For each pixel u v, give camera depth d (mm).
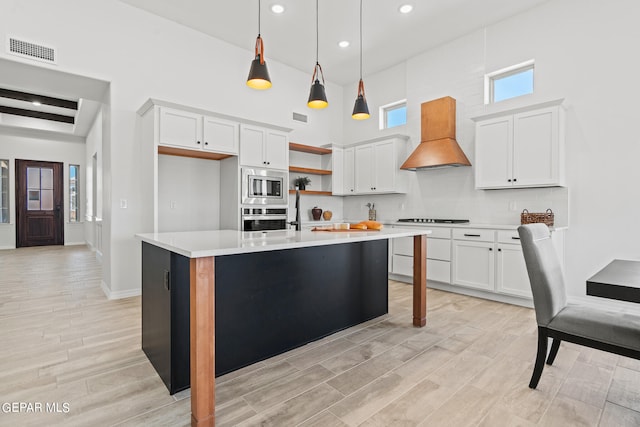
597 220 3359
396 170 4922
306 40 4523
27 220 8023
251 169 4293
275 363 2193
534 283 1851
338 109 6172
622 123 3223
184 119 3740
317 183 5746
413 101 5004
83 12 3498
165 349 1890
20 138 7836
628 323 1637
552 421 1593
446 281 4039
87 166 8156
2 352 2318
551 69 3658
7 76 3496
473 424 1573
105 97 4008
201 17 4012
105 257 3990
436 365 2166
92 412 1654
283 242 1900
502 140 3727
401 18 3990
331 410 1680
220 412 1662
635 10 3164
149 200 3686
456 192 4516
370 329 2824
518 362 2211
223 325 2037
